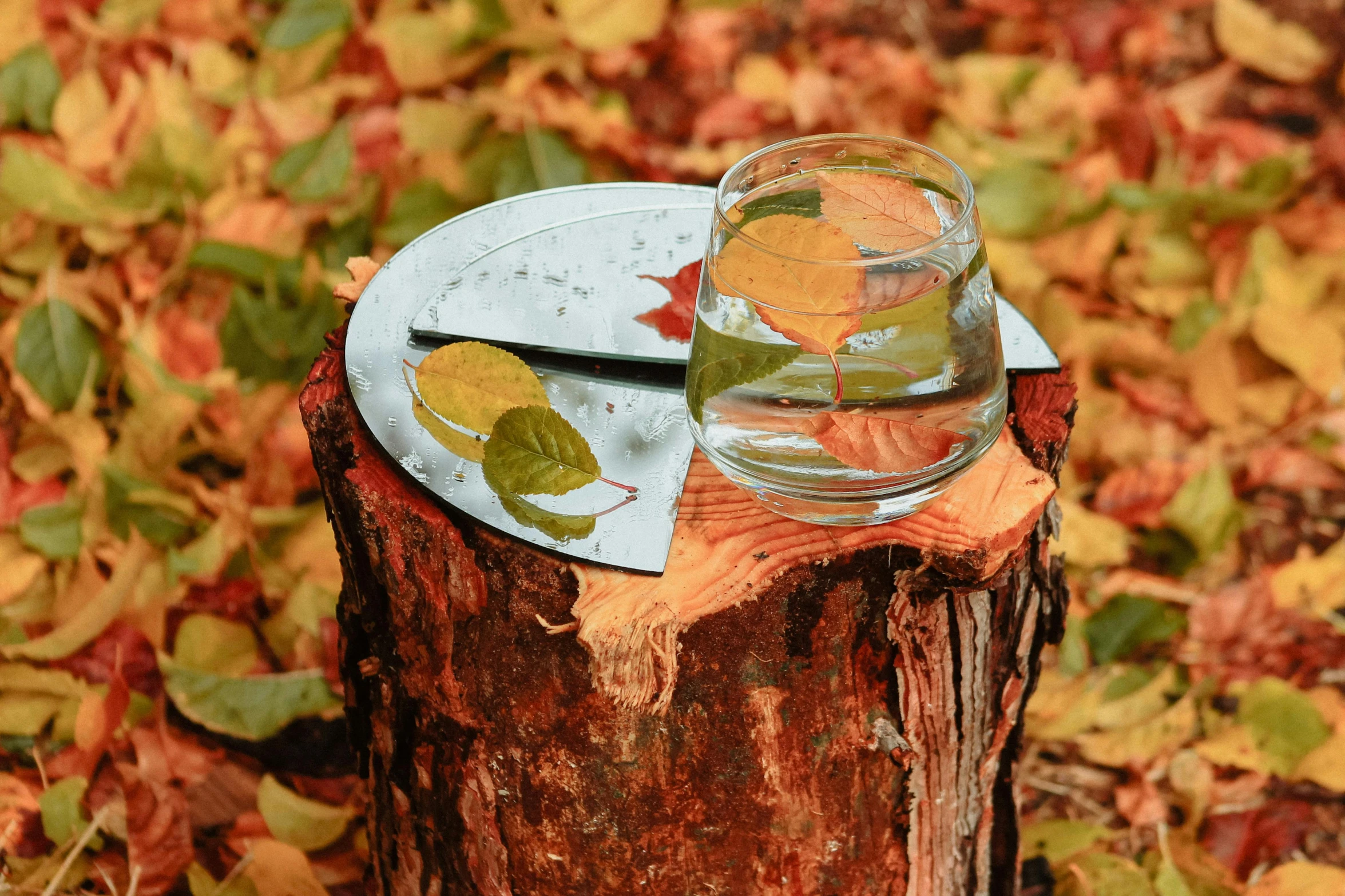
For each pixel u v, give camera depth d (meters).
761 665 1.32
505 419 1.31
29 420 1.80
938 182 1.29
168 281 1.95
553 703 1.33
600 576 1.30
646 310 1.38
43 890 1.51
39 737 1.58
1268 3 2.55
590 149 2.08
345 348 1.37
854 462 1.26
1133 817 1.56
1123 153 2.25
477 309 1.38
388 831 1.42
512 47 2.31
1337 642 1.63
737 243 1.25
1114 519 1.71
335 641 1.61
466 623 1.33
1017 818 1.44
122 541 1.67
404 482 1.33
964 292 1.25
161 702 1.57
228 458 1.81
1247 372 1.91
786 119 2.32
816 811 1.37
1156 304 1.96
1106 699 1.60
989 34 2.56
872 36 2.56
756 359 1.26
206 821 1.55
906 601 1.32
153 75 2.08
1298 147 2.30
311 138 2.06
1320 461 1.80
